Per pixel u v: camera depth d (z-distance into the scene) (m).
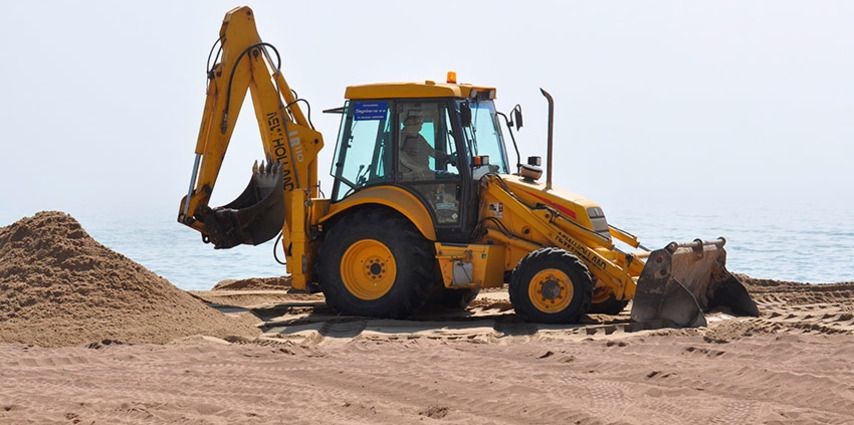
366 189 26.48
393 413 16.05
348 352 21.08
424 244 26.00
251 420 15.63
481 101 27.55
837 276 58.03
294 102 28.73
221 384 18.02
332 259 26.31
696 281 25.58
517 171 28.05
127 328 22.36
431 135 26.22
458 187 25.98
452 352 20.91
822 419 15.49
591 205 26.47
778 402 16.52
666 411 16.05
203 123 28.14
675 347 20.81
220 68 28.09
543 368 19.31
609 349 21.00
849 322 23.27
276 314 27.02
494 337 23.03
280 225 28.22
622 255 25.83
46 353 20.44
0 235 26.83
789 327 23.08
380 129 26.55
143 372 18.94
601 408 16.25
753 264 66.12
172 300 23.98
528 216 25.84
